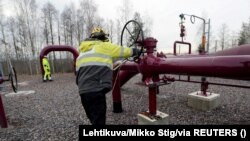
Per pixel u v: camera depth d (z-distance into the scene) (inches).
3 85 347.6
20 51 891.4
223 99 176.4
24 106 180.7
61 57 909.8
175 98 187.0
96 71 76.7
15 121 136.1
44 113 153.7
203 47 301.3
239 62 62.2
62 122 130.1
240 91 210.4
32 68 848.3
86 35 861.8
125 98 194.2
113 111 147.4
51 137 105.8
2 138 106.9
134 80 341.7
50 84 331.9
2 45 783.7
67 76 491.8
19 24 817.5
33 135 109.6
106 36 90.2
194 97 152.3
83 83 77.1
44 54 345.4
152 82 97.4
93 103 77.1
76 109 161.0
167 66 86.7
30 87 306.2
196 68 75.2
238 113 136.1
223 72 66.7
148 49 94.7
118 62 118.3
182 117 130.7
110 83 79.1
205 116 131.6
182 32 228.1
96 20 860.0
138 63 99.4
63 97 213.3
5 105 188.1
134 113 144.0
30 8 804.6
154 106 102.5
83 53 82.6
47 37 915.4
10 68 131.4
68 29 928.3
